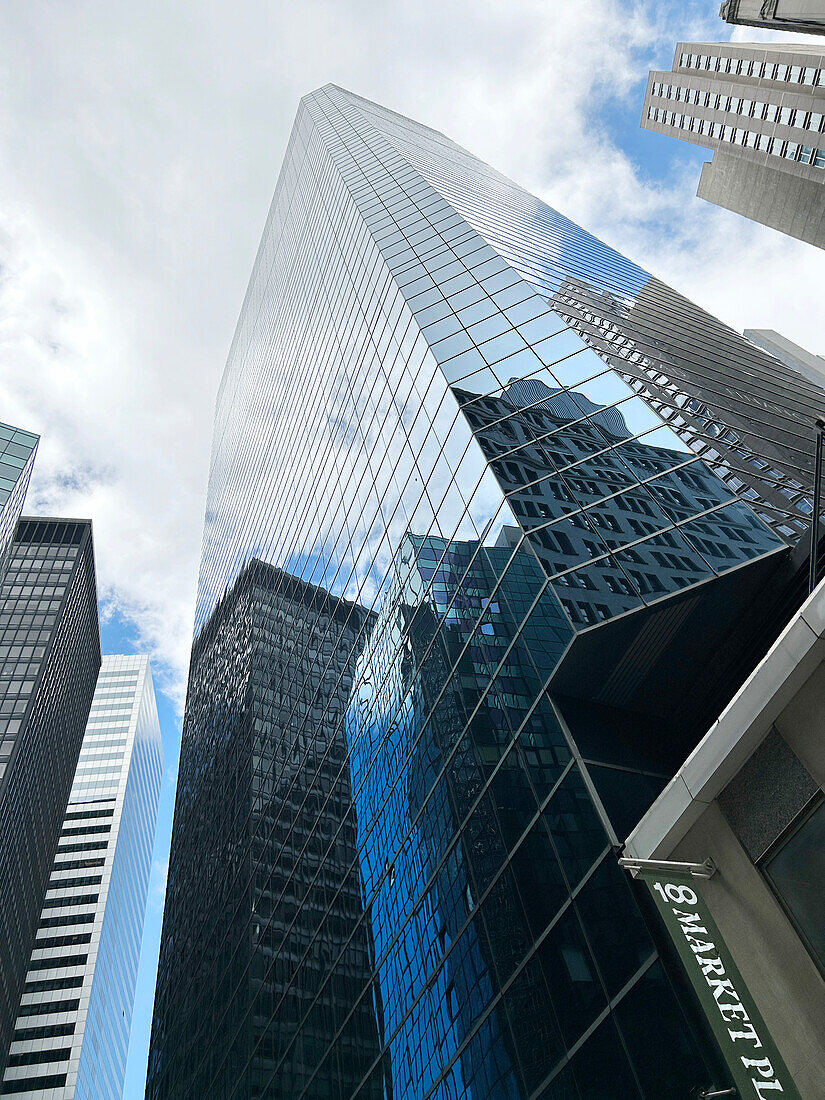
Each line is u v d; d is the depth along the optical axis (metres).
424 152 81.06
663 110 132.25
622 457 31.19
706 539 26.50
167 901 77.25
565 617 25.09
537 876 22.33
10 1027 110.56
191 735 90.50
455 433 35.56
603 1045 18.14
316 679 50.72
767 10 95.06
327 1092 31.75
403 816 32.66
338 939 35.69
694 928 12.34
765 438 34.22
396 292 47.84
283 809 49.22
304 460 65.19
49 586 135.50
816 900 11.26
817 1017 10.75
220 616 91.44
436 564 34.91
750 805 12.60
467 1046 23.34
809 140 100.19
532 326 39.66
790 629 12.40
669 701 25.97
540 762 24.08
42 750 117.06
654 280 73.75
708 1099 15.05
